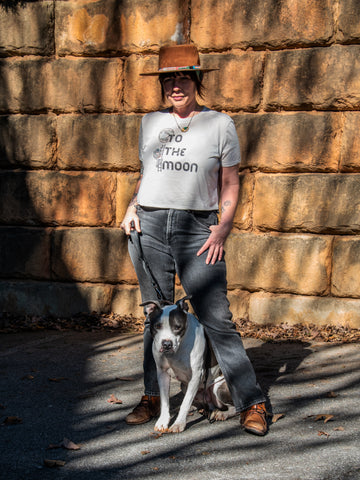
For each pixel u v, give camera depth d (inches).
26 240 271.0
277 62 244.7
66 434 150.2
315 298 246.7
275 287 250.7
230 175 149.3
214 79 251.4
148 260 151.8
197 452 137.9
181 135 145.5
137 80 257.9
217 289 146.3
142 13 255.1
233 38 248.7
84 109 264.2
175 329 140.9
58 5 263.1
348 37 236.5
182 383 158.9
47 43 265.9
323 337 234.7
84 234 266.8
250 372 148.7
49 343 235.3
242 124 249.4
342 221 241.9
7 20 267.6
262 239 250.4
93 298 267.4
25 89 268.5
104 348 227.8
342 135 240.7
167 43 254.2
